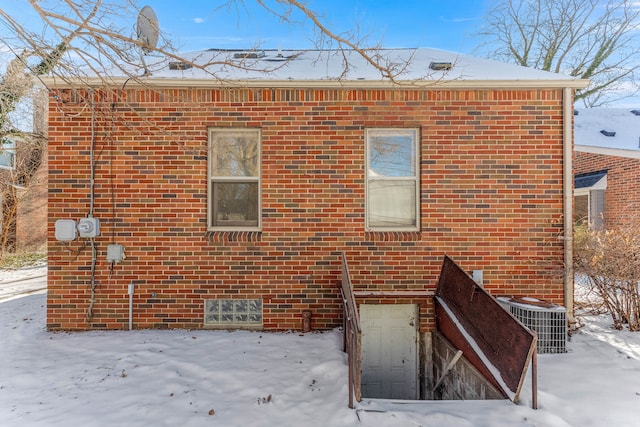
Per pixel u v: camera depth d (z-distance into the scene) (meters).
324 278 5.04
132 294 5.00
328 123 5.07
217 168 5.20
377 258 5.05
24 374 3.67
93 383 3.51
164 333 4.84
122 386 3.45
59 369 3.79
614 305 4.89
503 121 5.03
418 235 5.04
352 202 5.06
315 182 5.07
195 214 5.04
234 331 4.93
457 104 5.04
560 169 5.01
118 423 2.88
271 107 5.07
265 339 4.65
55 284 4.98
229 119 5.07
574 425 2.83
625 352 4.17
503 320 3.35
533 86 4.92
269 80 4.91
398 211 5.23
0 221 13.68
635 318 4.77
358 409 3.04
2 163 13.82
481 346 3.71
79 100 4.99
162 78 4.86
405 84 4.80
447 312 4.49
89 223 4.88
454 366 4.32
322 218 5.06
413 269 5.04
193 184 5.05
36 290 8.38
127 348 4.32
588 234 5.02
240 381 3.55
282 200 5.07
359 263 5.05
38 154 14.73
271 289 5.04
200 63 5.97
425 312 5.03
